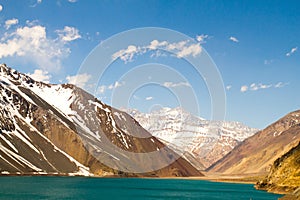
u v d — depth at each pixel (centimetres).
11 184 19425
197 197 16350
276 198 14925
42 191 16162
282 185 17900
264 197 15438
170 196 16775
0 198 12812
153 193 18375
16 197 13250
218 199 15212
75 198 13962
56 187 18962
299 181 17000
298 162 17538
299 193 10362
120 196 15862
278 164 19588
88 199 13812
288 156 18700
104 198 14538
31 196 13838
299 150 18188
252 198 14962
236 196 16662
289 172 17738
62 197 14062
